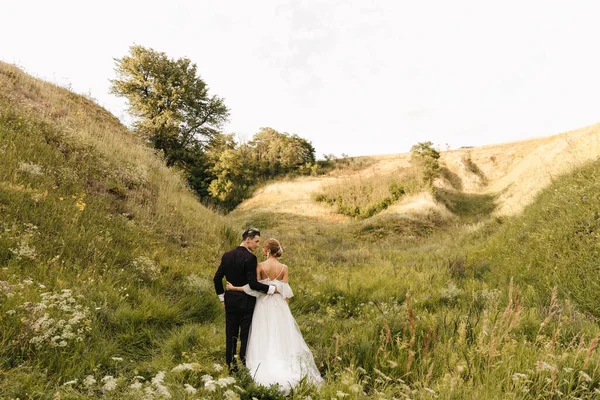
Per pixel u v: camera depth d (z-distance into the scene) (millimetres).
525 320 5184
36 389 3148
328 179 43344
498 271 9117
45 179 8820
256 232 4406
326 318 6195
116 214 9430
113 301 5562
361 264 12695
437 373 3707
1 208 6867
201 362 4277
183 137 33250
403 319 5141
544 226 9195
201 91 32594
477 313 5871
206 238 10914
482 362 3781
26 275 5324
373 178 36094
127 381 3643
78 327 4453
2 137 9477
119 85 30438
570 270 7250
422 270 10406
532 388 3334
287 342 4004
